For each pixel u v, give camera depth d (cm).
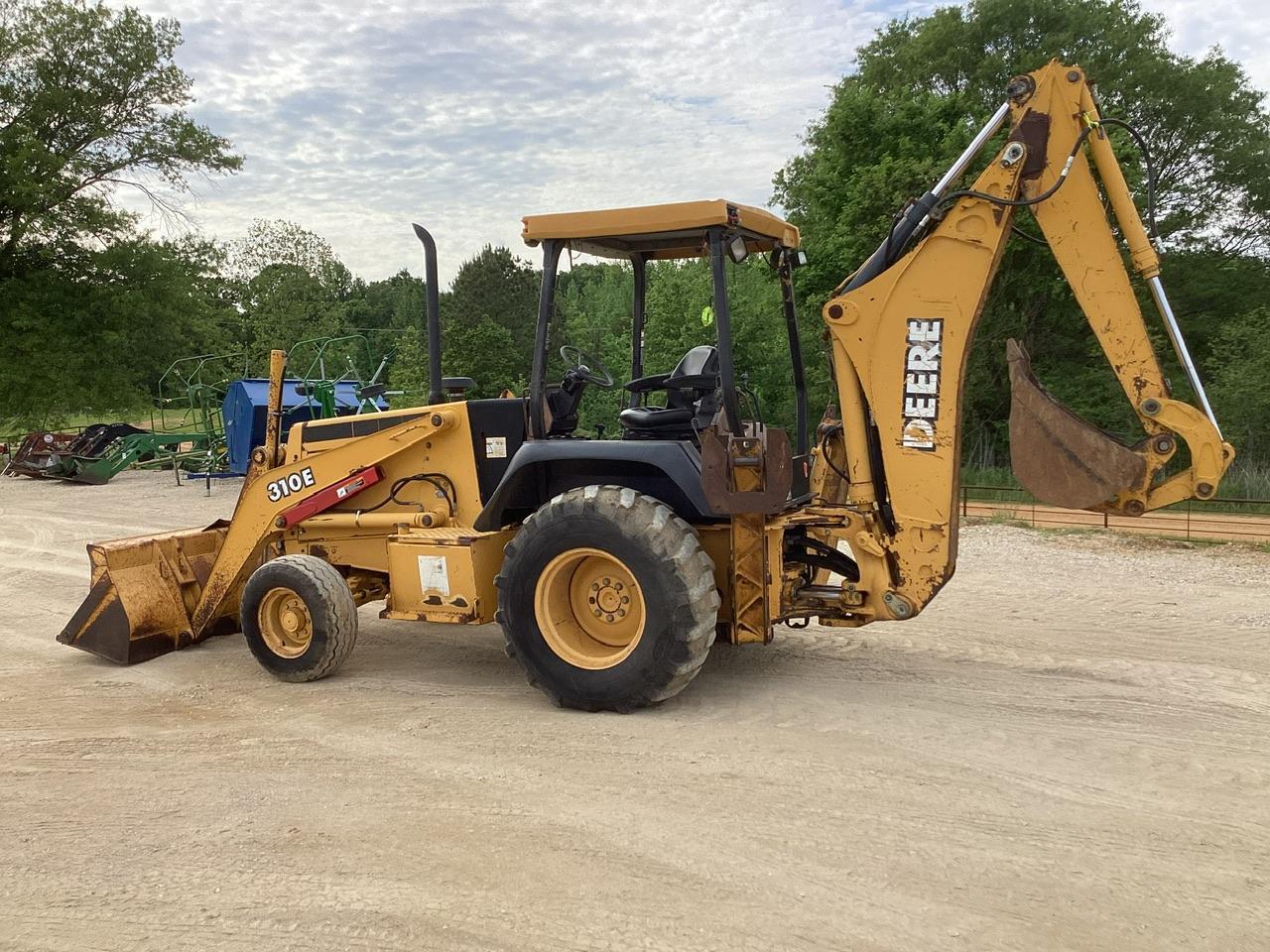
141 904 313
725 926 290
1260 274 2303
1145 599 754
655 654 463
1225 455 433
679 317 1642
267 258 3838
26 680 580
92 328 2748
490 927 293
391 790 397
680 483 478
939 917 292
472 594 524
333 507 603
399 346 3478
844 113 2025
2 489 1800
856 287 491
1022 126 452
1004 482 1728
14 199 2564
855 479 499
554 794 388
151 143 2819
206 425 1816
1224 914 291
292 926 297
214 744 462
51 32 2631
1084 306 454
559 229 504
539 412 521
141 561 634
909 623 675
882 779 395
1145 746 430
